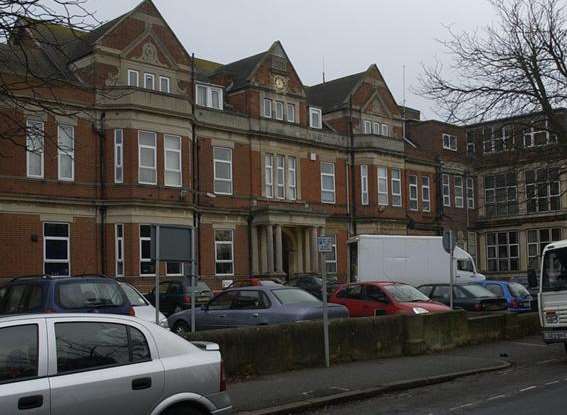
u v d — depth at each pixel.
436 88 28.67
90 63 29.75
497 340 18.53
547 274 14.95
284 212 36.09
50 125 28.12
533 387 11.58
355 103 42.88
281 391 11.08
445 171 49.06
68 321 6.46
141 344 6.85
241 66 38.62
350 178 42.12
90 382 6.25
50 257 28.39
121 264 29.53
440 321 16.56
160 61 32.03
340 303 19.38
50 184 28.55
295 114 39.16
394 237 32.38
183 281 25.20
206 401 7.04
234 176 35.62
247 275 35.59
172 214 30.94
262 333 12.77
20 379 5.94
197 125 33.84
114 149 29.98
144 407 6.57
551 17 26.14
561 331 14.55
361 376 12.52
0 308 12.45
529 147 23.14
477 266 52.50
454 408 9.98
